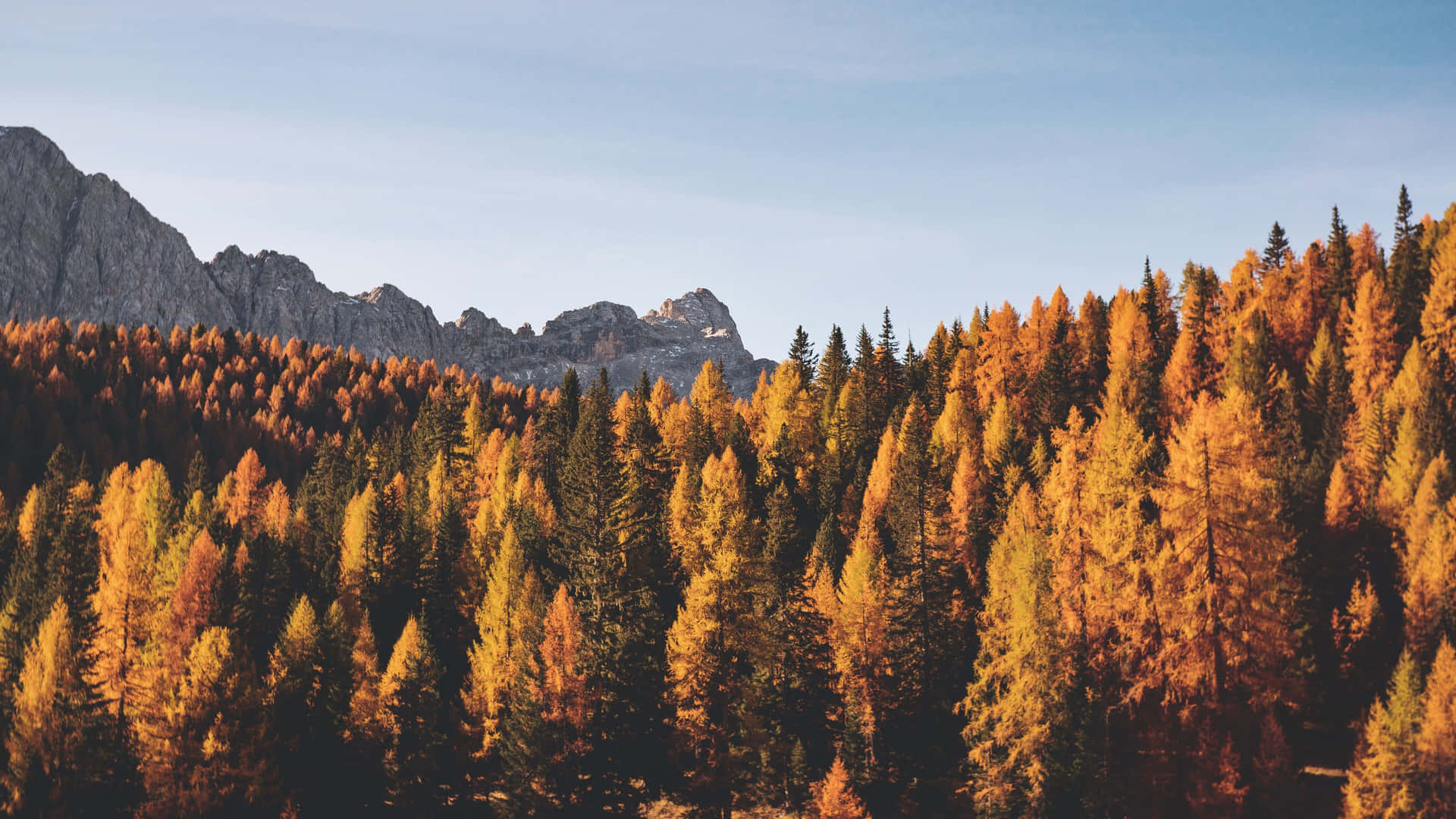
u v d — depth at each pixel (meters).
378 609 80.75
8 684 65.12
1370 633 52.34
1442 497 56.25
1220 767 41.47
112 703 63.78
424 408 153.50
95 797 57.16
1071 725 46.94
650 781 60.75
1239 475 43.72
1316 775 47.22
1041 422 100.19
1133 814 44.12
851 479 97.50
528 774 58.19
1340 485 61.19
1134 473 50.69
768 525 73.44
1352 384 82.62
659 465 96.69
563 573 80.31
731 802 58.53
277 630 76.50
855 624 61.12
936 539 65.12
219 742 57.88
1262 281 115.25
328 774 61.00
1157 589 43.31
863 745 58.28
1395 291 100.06
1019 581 49.81
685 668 59.22
